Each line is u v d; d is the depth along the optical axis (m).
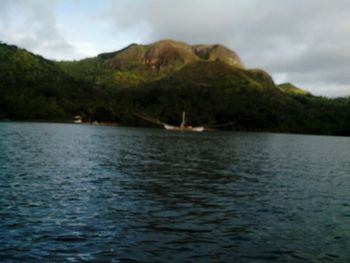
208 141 93.75
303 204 23.62
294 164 47.31
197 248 15.21
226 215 20.31
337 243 16.22
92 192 24.84
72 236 16.05
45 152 48.09
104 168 36.31
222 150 65.69
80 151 52.09
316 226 18.72
